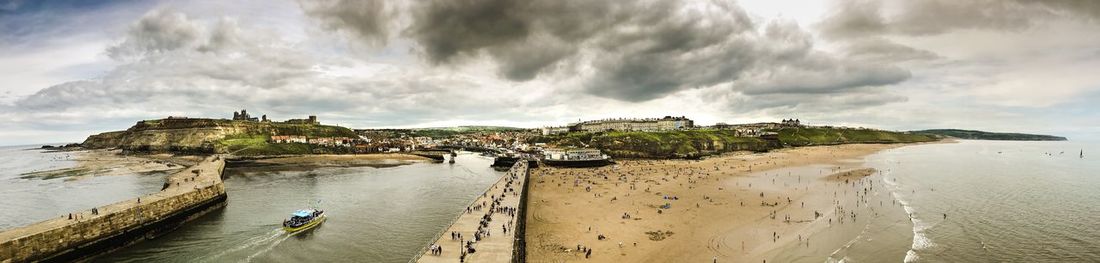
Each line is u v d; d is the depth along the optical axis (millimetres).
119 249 58969
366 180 130125
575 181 119062
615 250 56938
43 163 195250
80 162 192875
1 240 46906
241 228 68875
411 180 130500
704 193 96500
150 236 64188
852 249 54938
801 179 117312
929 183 106188
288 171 158125
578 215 76625
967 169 139250
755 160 184250
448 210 82625
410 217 76500
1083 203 78938
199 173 112438
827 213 73938
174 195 71000
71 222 54188
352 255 56031
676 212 77500
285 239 62656
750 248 56719
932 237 59094
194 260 54406
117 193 105250
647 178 124125
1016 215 69938
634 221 71375
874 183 106938
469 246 47438
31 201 95625
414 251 57781
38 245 49562
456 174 149250
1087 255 51625
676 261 52562
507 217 61719
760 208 79500
